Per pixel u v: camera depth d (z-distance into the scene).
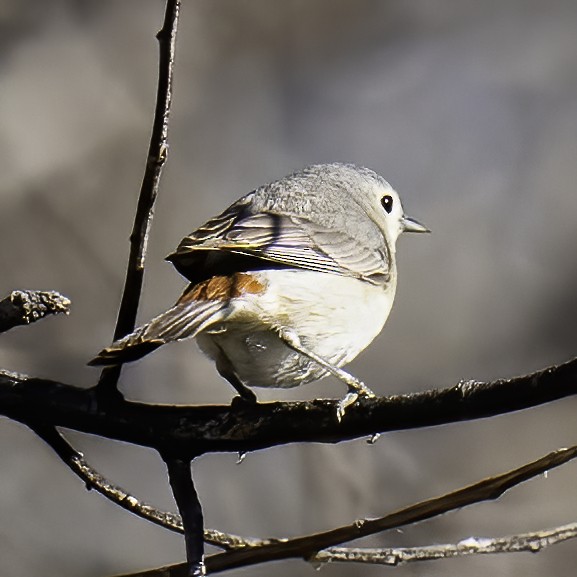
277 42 15.49
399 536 10.61
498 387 5.82
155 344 6.53
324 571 10.30
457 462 12.34
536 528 11.31
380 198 10.11
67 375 12.22
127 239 13.67
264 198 9.06
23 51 14.54
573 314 14.15
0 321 6.34
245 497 11.71
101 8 14.98
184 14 15.23
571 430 12.62
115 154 14.18
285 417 6.64
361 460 11.87
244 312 7.75
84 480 7.05
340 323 8.53
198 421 6.77
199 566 6.65
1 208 13.50
